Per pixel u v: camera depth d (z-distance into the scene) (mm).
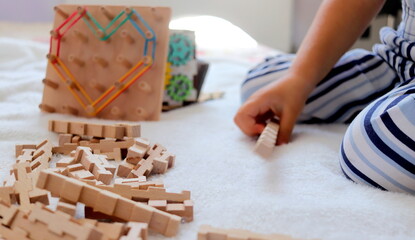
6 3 2396
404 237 435
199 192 541
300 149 688
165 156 620
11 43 1384
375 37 1920
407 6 679
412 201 499
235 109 1015
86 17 887
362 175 548
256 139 771
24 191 468
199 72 1061
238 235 377
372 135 524
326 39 762
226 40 2307
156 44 864
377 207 484
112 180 577
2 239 400
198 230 404
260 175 596
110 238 375
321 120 893
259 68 940
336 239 430
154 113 866
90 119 870
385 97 566
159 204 461
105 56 882
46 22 2484
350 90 826
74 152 608
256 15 2428
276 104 744
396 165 510
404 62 699
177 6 2359
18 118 843
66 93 901
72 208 416
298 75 763
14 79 1120
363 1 758
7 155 651
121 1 1514
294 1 2424
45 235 375
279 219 463
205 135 794
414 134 494
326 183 565
